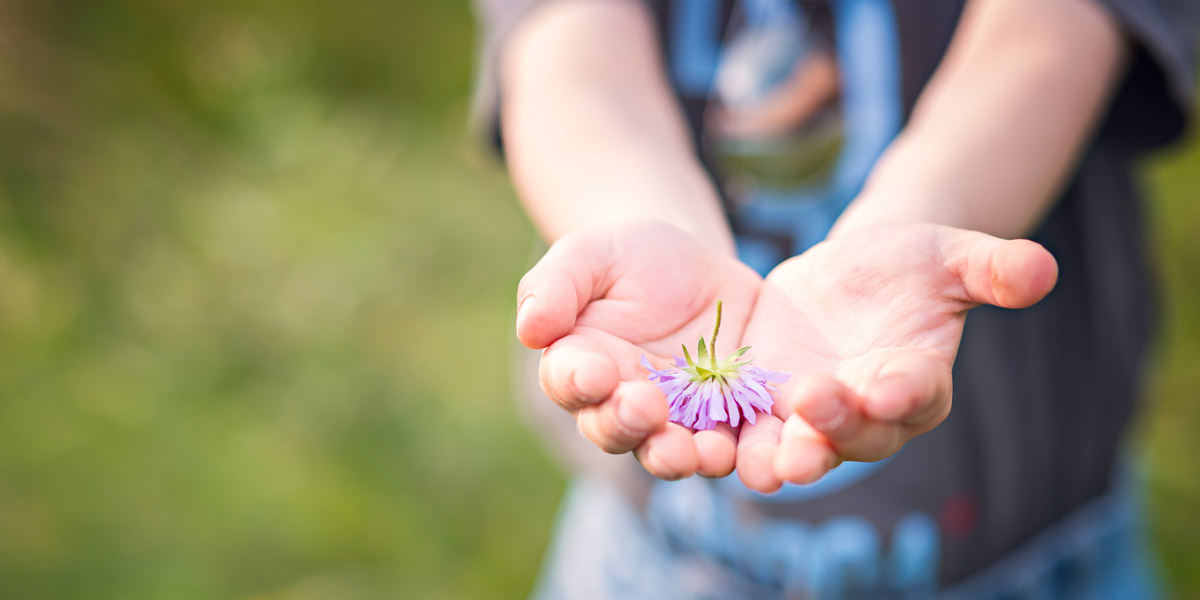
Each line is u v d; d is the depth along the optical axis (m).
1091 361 0.63
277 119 1.43
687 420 0.49
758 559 0.63
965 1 0.60
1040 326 0.62
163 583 0.92
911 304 0.48
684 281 0.50
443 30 1.66
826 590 0.62
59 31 1.50
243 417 1.08
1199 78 1.03
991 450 0.62
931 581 0.62
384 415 1.08
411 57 1.61
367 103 1.54
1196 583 0.93
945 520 0.62
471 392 1.10
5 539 0.94
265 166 1.39
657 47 0.63
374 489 1.01
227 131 1.45
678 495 0.64
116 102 1.45
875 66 0.61
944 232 0.48
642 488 0.64
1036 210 0.55
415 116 1.53
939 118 0.55
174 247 1.27
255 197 1.33
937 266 0.48
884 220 0.52
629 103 0.58
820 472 0.45
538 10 0.62
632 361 0.49
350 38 1.61
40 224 1.27
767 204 0.63
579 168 0.56
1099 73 0.57
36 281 1.20
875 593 0.63
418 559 0.95
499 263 1.27
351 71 1.58
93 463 1.02
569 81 0.58
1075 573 0.64
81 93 1.44
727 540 0.63
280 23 1.59
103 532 0.95
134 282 1.23
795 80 0.62
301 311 1.19
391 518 0.98
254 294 1.21
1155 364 1.11
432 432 1.06
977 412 0.61
